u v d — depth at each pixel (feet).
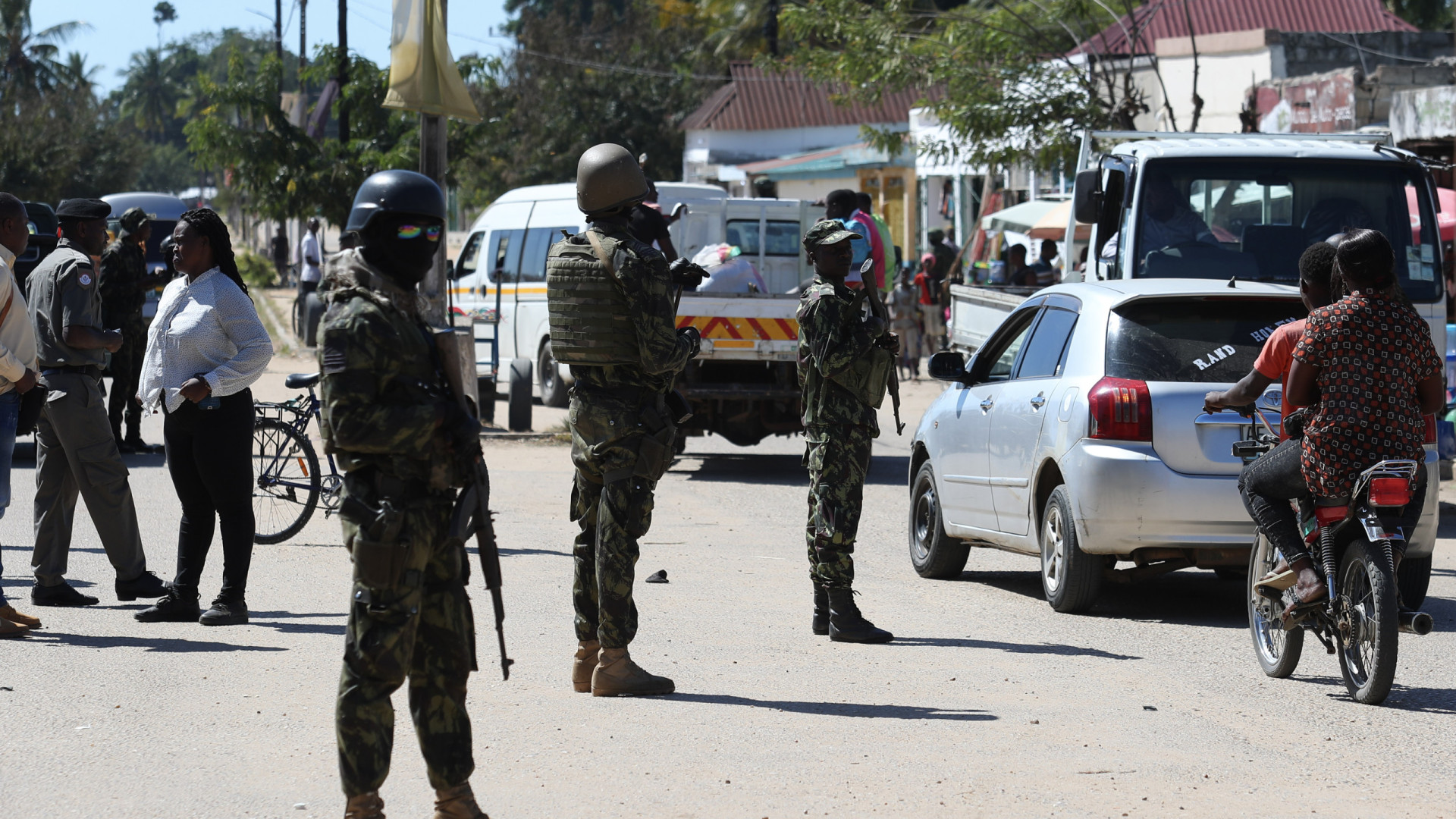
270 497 55.98
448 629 23.47
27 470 75.66
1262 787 27.68
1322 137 71.26
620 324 32.78
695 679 35.53
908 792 27.02
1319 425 34.17
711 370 81.76
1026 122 125.18
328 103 183.62
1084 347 45.14
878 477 82.28
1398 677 37.37
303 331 160.56
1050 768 28.66
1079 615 45.27
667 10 325.62
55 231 93.25
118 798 26.30
